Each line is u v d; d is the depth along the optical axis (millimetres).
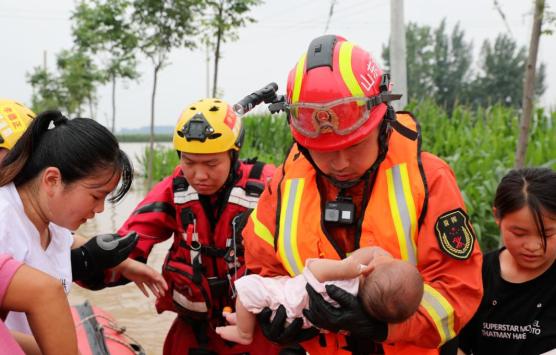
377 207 1902
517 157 4184
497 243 5793
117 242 2445
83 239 2613
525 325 2227
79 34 19203
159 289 2770
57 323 1668
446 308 1812
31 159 1850
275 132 13883
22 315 1971
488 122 8555
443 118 9305
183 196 2801
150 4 13656
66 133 1828
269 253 2111
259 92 2719
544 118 7457
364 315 1819
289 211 2018
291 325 1980
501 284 2281
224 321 2852
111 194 2012
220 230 2760
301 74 1867
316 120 1820
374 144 1896
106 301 5199
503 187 2168
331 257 1951
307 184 2029
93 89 25906
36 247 1926
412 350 1947
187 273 2768
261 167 2881
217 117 2701
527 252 2121
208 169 2674
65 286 2131
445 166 1937
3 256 1649
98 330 2928
